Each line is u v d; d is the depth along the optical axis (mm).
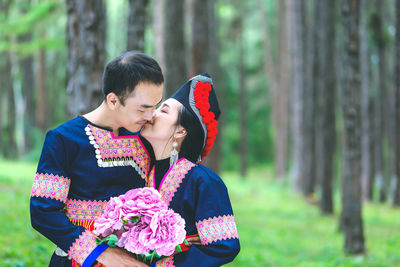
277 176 26156
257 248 8477
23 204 8461
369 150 18422
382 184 18281
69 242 1991
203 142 2213
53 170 2059
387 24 19812
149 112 2070
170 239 1953
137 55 2062
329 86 13359
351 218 8273
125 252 2053
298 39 19203
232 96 38500
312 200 16938
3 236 6176
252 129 40750
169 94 10305
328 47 13109
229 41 30797
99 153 2123
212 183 2119
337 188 23922
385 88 19891
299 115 20391
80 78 4762
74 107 4793
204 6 10609
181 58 10414
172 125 2164
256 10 32906
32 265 5195
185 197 2107
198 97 2193
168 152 2184
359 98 8297
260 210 14797
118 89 2037
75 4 4840
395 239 9859
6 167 16047
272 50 33156
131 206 1989
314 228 11523
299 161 20406
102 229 1945
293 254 8242
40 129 26125
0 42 16844
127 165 2162
